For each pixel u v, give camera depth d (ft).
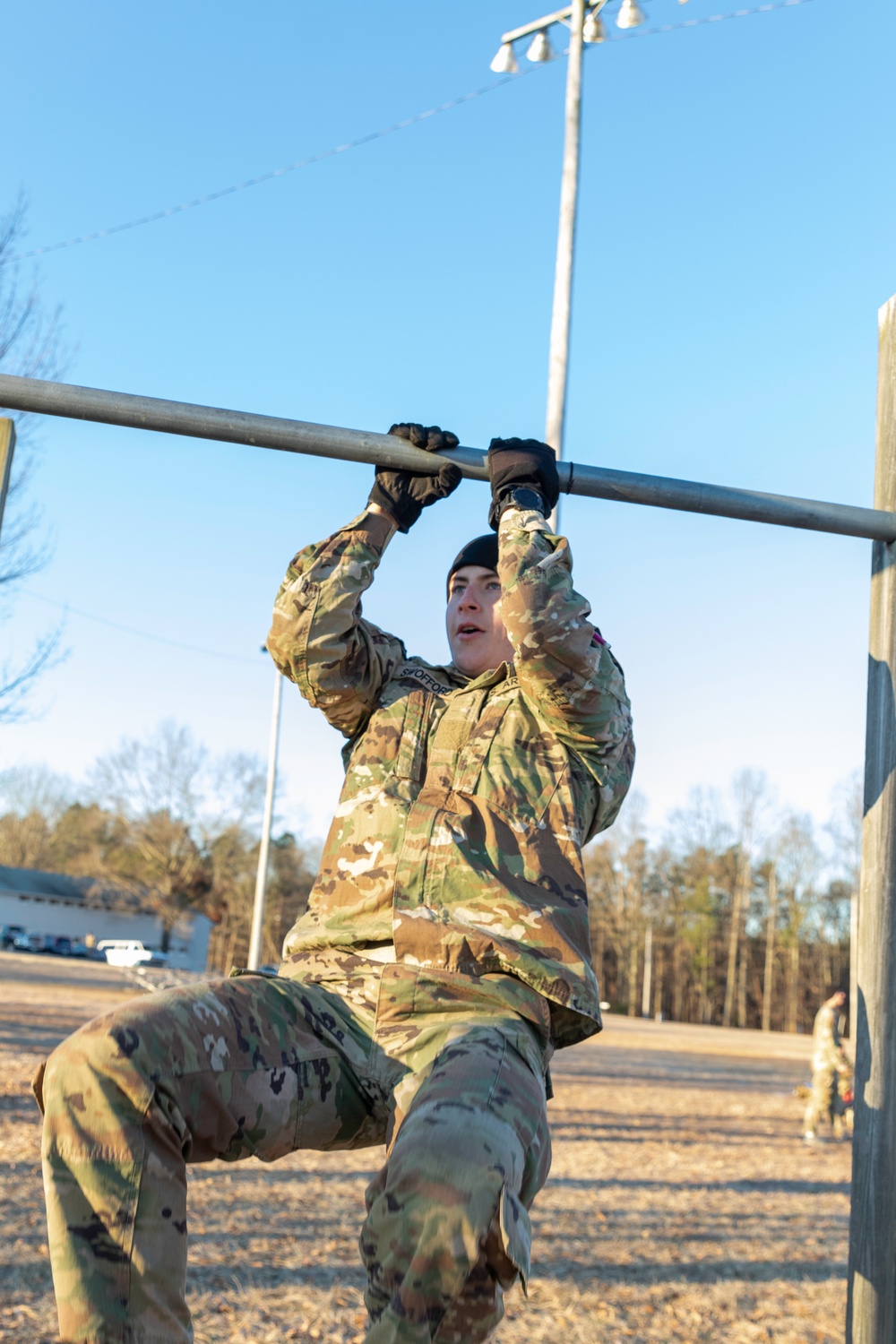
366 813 7.41
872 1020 8.29
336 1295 17.54
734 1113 52.65
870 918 8.45
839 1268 22.76
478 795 7.36
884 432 9.06
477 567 8.55
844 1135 46.03
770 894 238.48
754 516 8.48
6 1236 18.44
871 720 8.77
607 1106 50.98
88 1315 5.57
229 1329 15.67
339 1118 6.70
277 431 7.72
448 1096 5.74
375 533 7.98
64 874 233.55
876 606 8.86
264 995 6.61
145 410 7.57
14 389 7.47
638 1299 19.25
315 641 7.77
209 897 182.09
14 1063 40.65
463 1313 5.35
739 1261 22.50
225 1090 6.15
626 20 27.68
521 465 7.86
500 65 30.09
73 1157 5.75
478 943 6.77
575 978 6.78
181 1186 5.95
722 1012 236.84
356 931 7.09
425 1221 5.32
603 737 7.61
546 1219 24.95
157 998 6.26
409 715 7.83
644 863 244.22
